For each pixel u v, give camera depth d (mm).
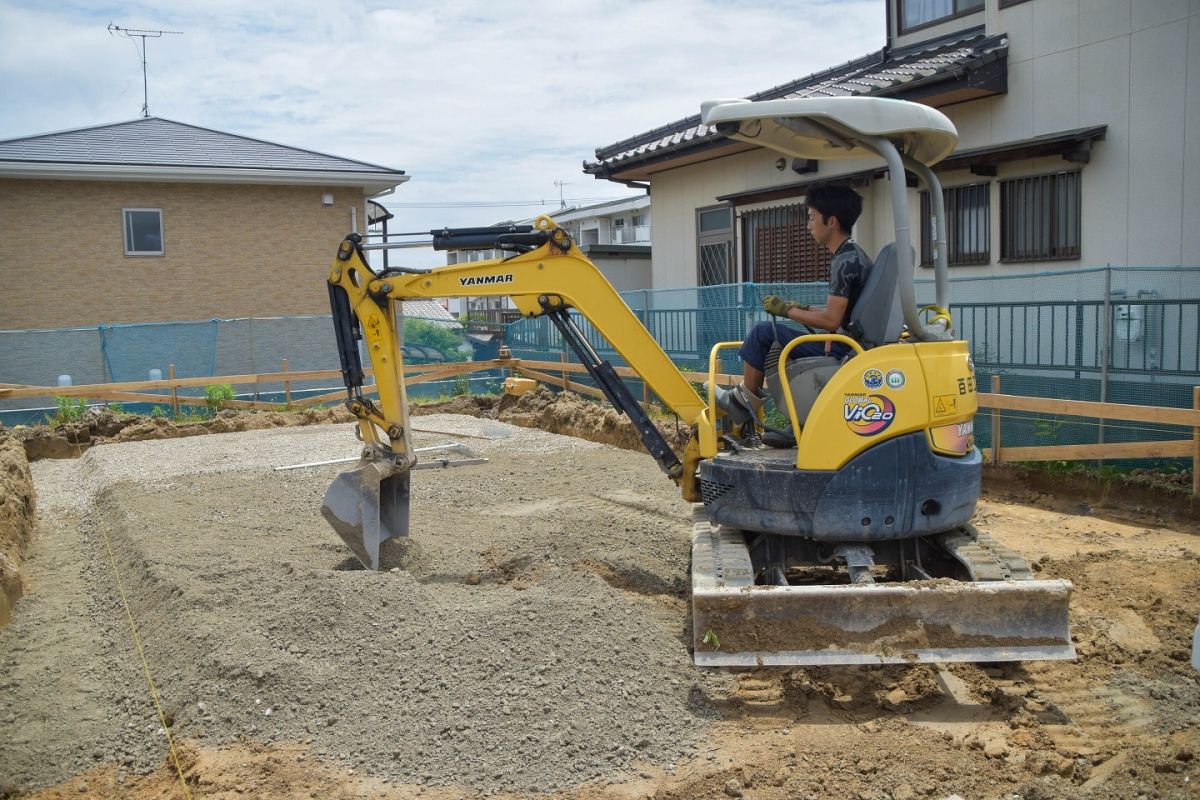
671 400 6207
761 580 5750
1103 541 7277
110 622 6184
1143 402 8633
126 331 17250
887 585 4598
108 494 9922
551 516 8188
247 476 10727
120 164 18547
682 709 4512
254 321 18719
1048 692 4691
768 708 4582
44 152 18812
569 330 6461
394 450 6809
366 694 4648
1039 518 8117
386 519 6984
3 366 16672
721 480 5402
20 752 4453
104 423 14734
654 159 14812
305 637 5238
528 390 15977
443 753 4148
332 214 20906
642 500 8852
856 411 5031
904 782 3859
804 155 6023
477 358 20141
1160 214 9266
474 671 4734
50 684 5227
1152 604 5785
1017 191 10602
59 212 18562
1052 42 10102
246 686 4754
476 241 6555
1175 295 8680
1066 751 4113
